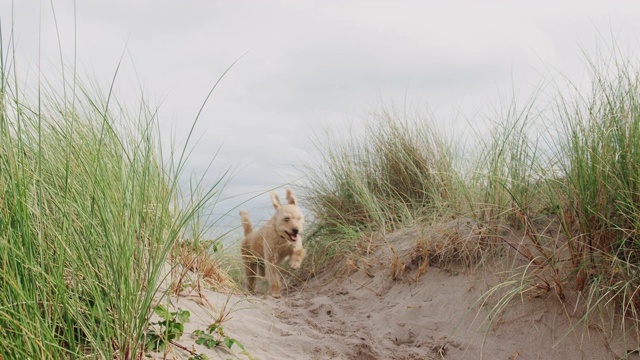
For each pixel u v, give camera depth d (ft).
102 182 10.89
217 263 19.61
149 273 10.94
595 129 16.15
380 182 27.32
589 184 15.78
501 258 18.07
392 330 17.37
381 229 24.35
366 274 21.74
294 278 25.59
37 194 9.98
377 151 28.17
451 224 20.63
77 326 9.72
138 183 12.21
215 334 13.37
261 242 23.31
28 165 10.17
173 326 11.61
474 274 18.37
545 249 17.15
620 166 15.61
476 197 20.36
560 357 15.02
